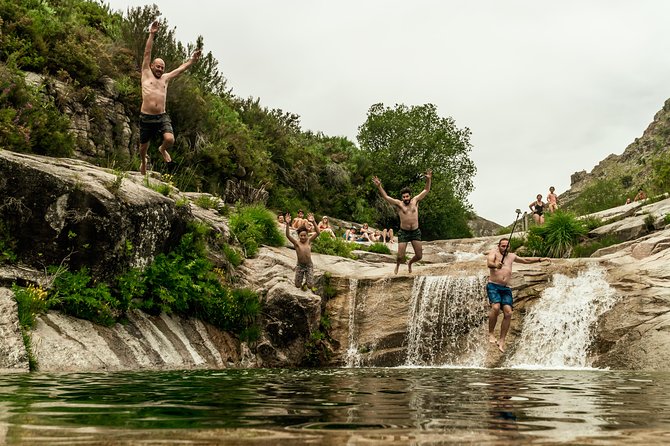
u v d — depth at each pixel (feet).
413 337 42.19
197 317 35.40
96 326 27.96
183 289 34.04
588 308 39.40
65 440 7.32
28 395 13.21
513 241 64.44
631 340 36.14
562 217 60.34
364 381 19.06
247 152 80.28
